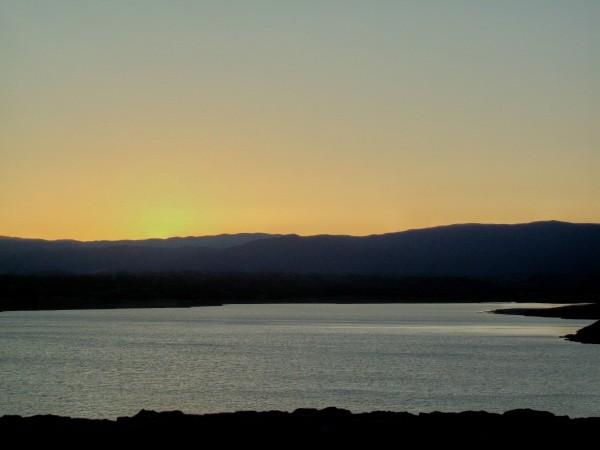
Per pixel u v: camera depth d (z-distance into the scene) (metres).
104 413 82.62
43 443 46.22
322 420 50.44
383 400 92.38
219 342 196.12
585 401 91.56
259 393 98.56
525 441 46.78
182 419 50.22
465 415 52.19
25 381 111.19
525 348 169.00
